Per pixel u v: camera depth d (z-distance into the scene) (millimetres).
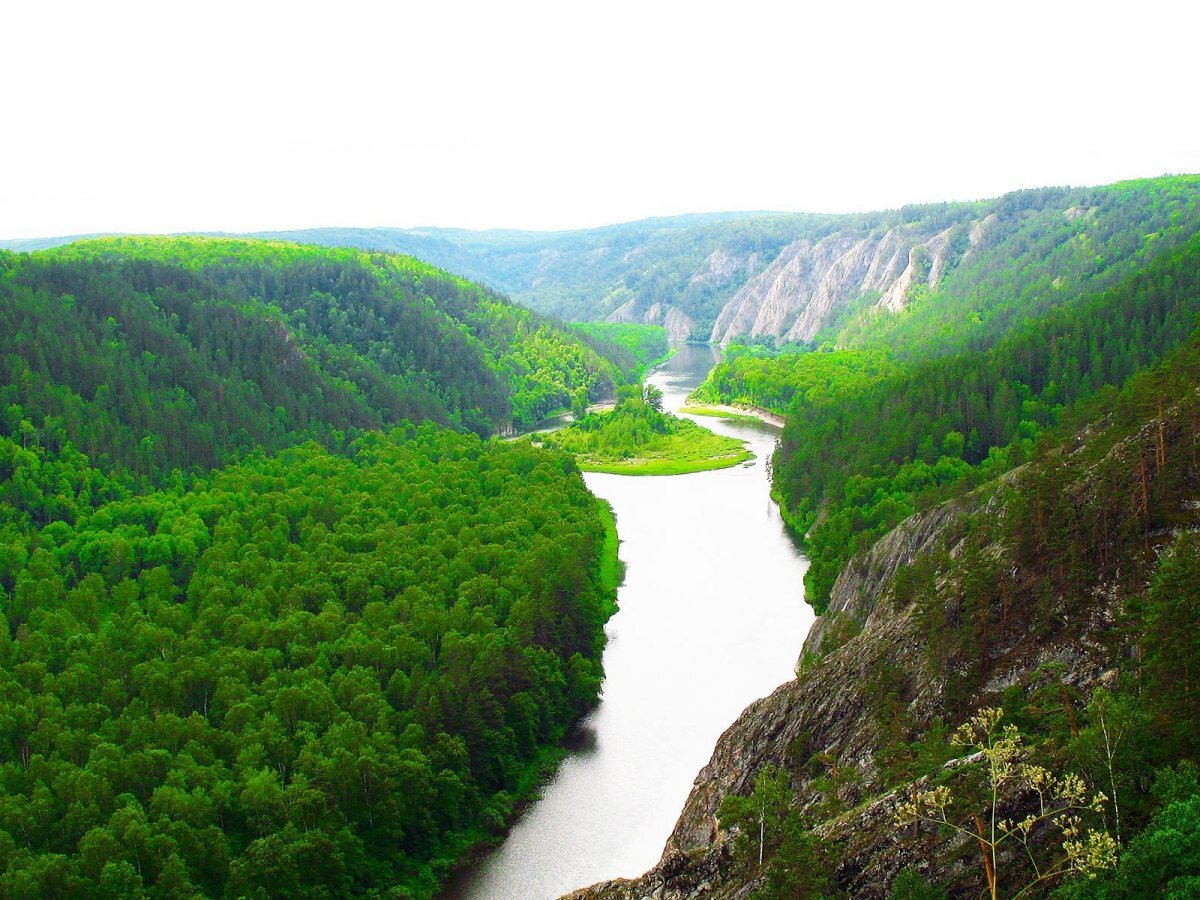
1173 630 53719
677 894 67125
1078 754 51500
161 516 164000
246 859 82750
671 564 176500
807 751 80188
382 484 187875
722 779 86438
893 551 118125
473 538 154250
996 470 142250
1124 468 79875
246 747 94500
